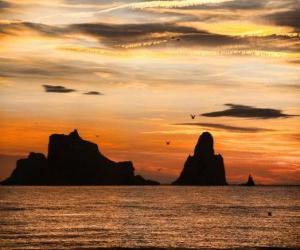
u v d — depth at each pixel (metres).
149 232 93.88
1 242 80.88
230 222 113.56
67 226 103.81
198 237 87.50
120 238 85.75
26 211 141.50
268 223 112.31
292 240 85.25
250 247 76.62
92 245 77.94
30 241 82.12
